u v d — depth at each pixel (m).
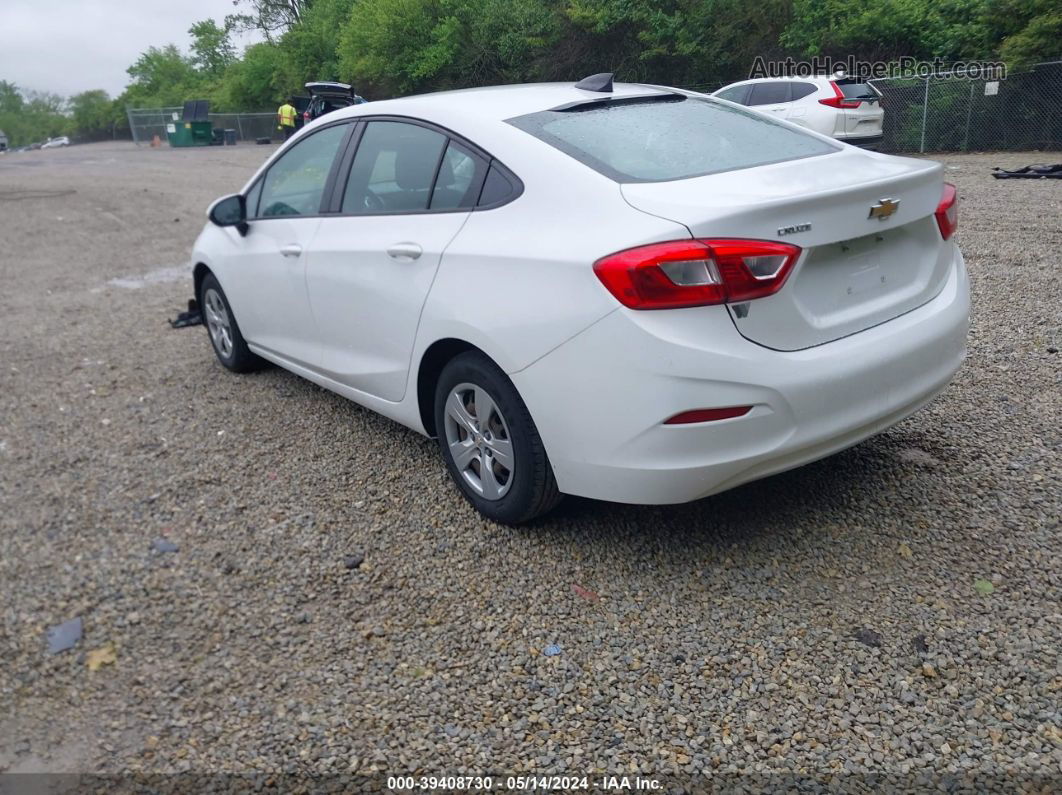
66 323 7.50
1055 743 2.43
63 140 82.25
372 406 4.27
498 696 2.72
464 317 3.36
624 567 3.33
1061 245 8.02
